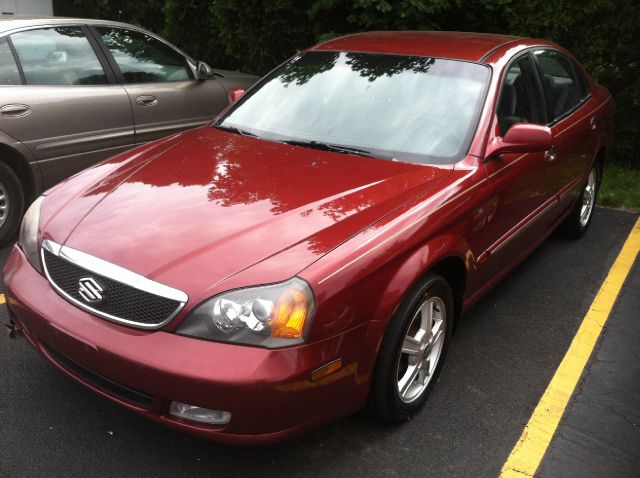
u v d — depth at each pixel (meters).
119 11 9.69
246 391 2.18
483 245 3.24
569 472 2.68
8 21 4.71
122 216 2.66
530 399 3.15
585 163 4.69
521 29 6.50
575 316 3.97
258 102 3.82
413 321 2.78
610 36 6.44
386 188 2.86
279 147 3.32
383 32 4.30
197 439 2.76
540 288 4.32
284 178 2.93
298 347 2.24
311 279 2.29
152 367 2.23
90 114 4.95
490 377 3.31
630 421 3.02
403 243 2.60
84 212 2.75
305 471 2.61
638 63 6.47
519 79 3.76
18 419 2.81
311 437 2.80
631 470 2.71
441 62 3.61
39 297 2.58
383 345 2.59
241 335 2.22
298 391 2.25
